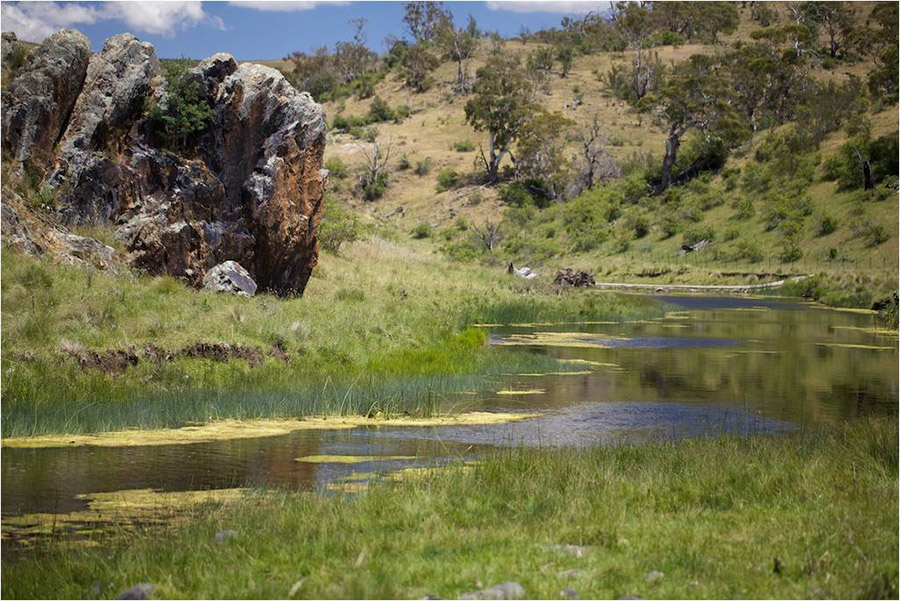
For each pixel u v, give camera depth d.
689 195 93.31
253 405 18.03
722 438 14.62
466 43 156.75
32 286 21.89
